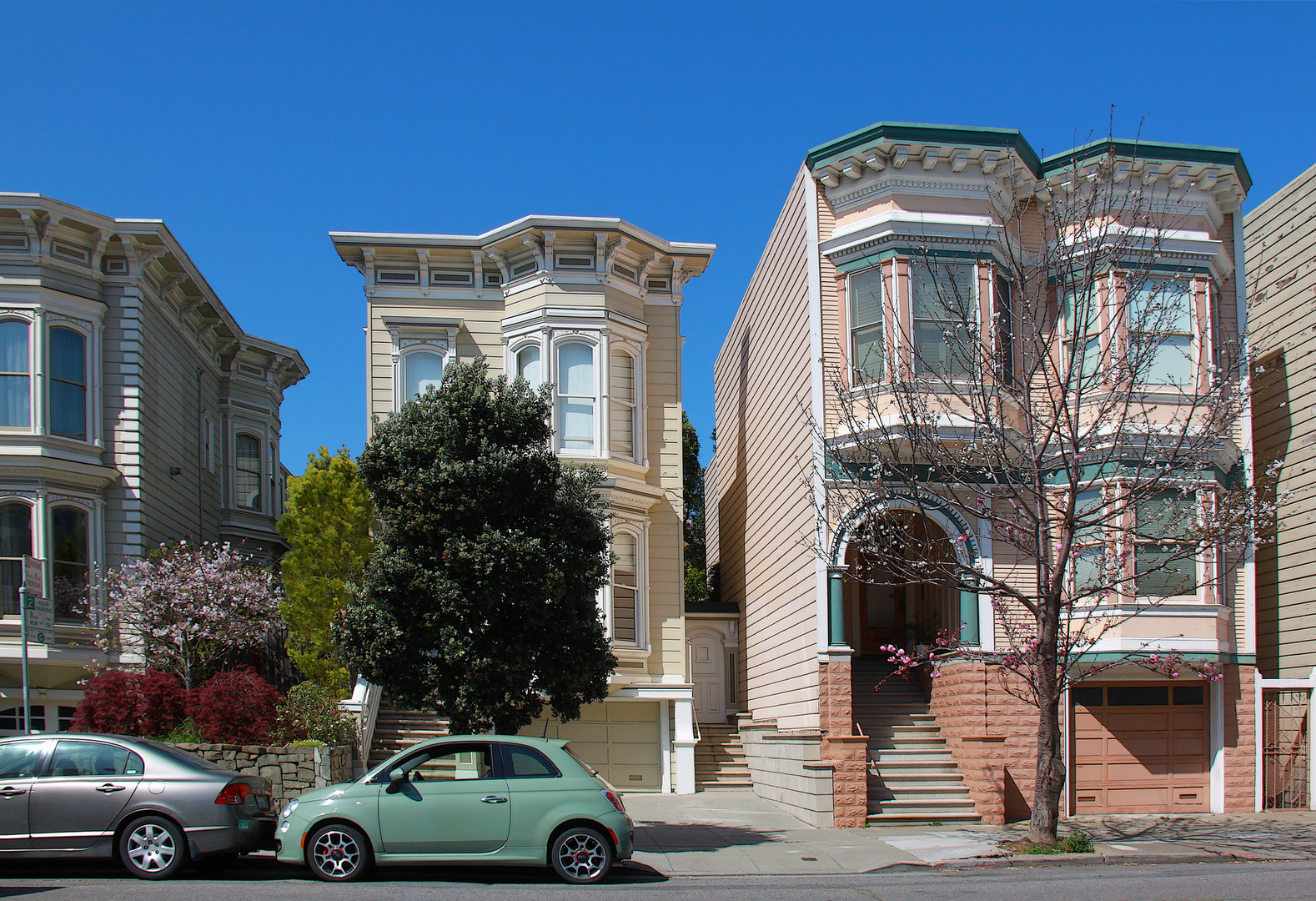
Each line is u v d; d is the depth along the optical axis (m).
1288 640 19.64
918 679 19.95
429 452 13.98
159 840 11.03
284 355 28.55
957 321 16.84
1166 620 17.31
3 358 19.58
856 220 18.14
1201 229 18.34
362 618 13.74
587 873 11.25
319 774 15.82
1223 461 17.94
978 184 17.89
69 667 19.73
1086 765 17.64
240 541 26.94
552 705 14.41
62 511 19.81
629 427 21.64
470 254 21.77
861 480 16.61
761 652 22.39
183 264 22.14
